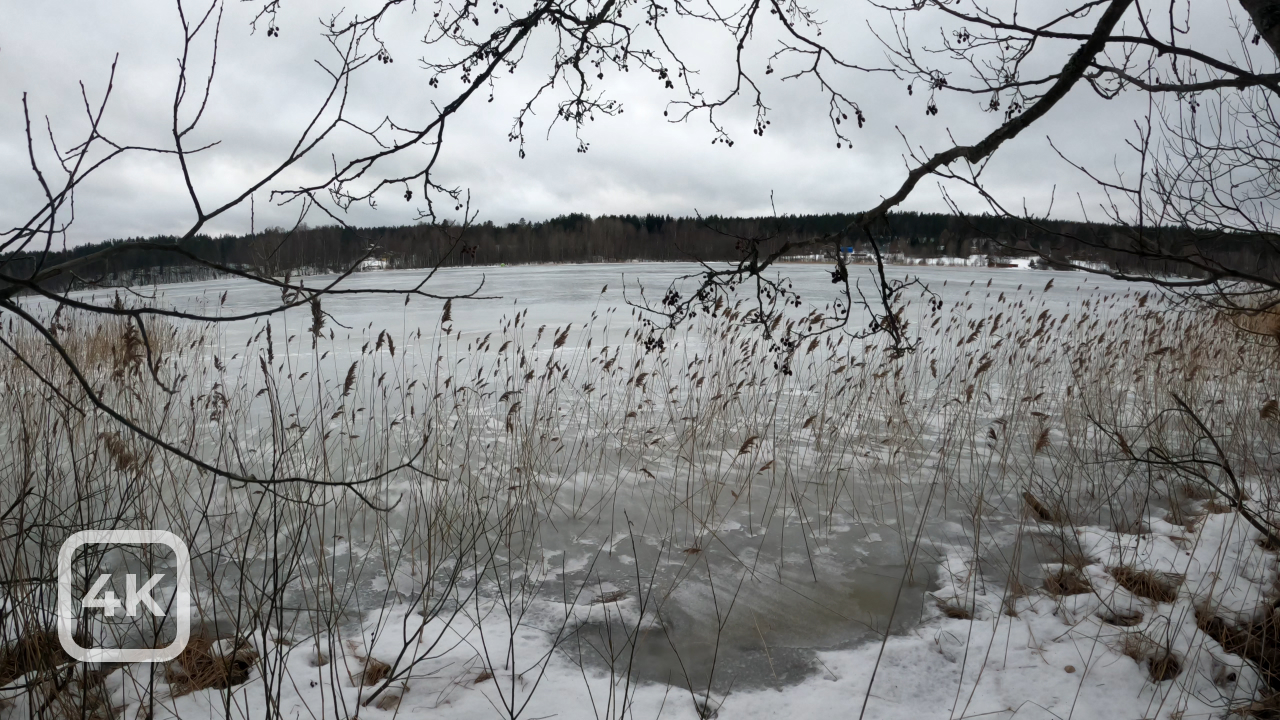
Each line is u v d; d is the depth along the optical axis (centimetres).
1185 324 1088
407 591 407
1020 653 343
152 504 468
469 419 735
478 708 301
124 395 619
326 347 1227
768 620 385
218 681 312
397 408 786
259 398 813
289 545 442
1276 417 421
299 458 595
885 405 794
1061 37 259
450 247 198
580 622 378
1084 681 319
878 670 333
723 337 862
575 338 1360
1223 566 411
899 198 283
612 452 655
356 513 503
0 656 304
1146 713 298
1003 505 539
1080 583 411
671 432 714
